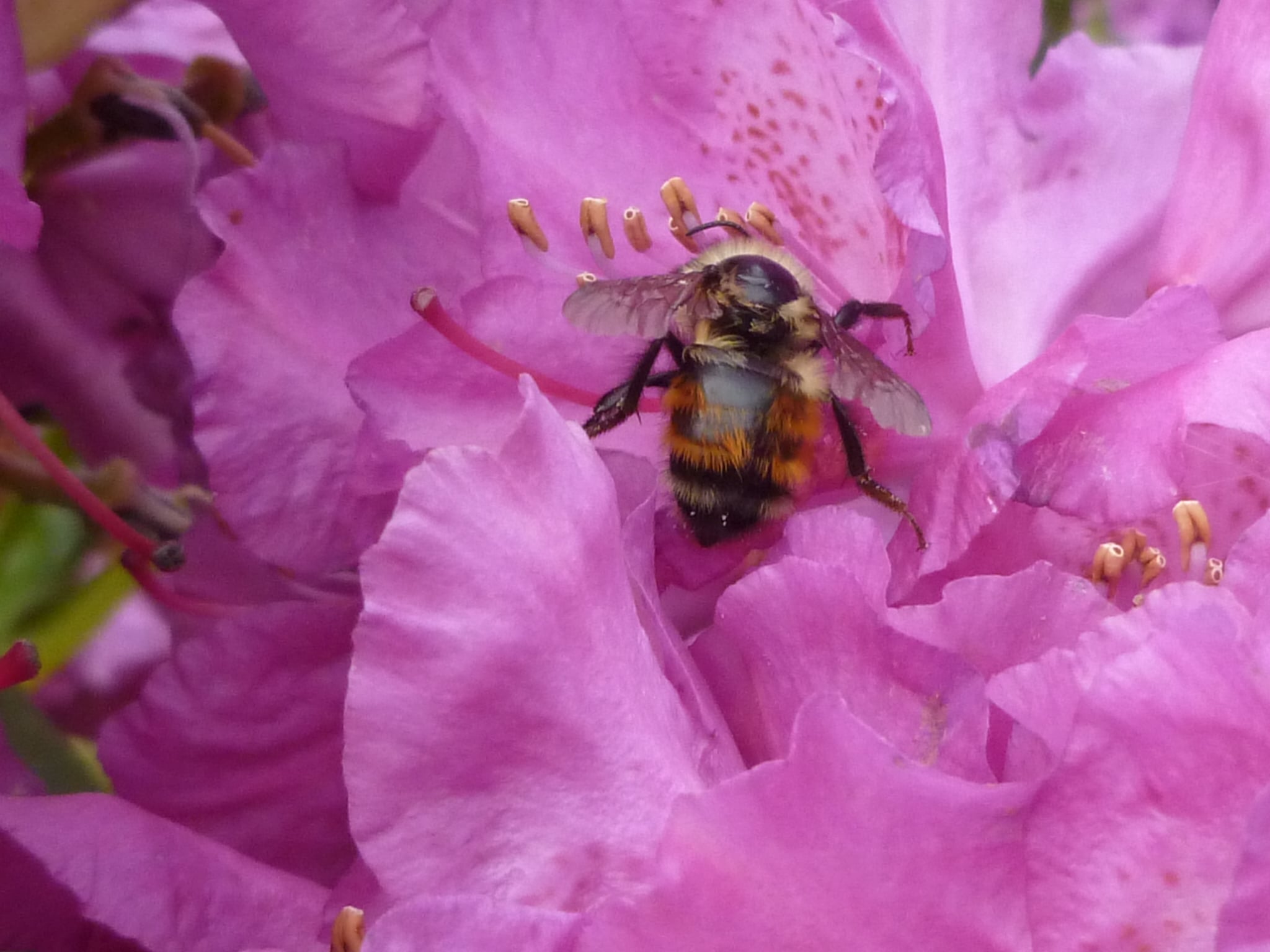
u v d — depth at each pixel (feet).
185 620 0.35
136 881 0.29
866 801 0.23
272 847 0.32
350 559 0.31
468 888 0.24
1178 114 0.34
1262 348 0.28
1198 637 0.23
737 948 0.23
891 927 0.23
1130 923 0.23
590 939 0.23
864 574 0.27
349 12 0.29
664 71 0.31
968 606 0.26
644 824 0.24
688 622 0.31
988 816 0.23
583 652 0.24
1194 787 0.23
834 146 0.32
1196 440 0.29
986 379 0.32
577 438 0.25
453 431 0.30
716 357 0.32
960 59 0.33
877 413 0.30
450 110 0.31
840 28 0.28
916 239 0.28
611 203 0.32
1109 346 0.28
